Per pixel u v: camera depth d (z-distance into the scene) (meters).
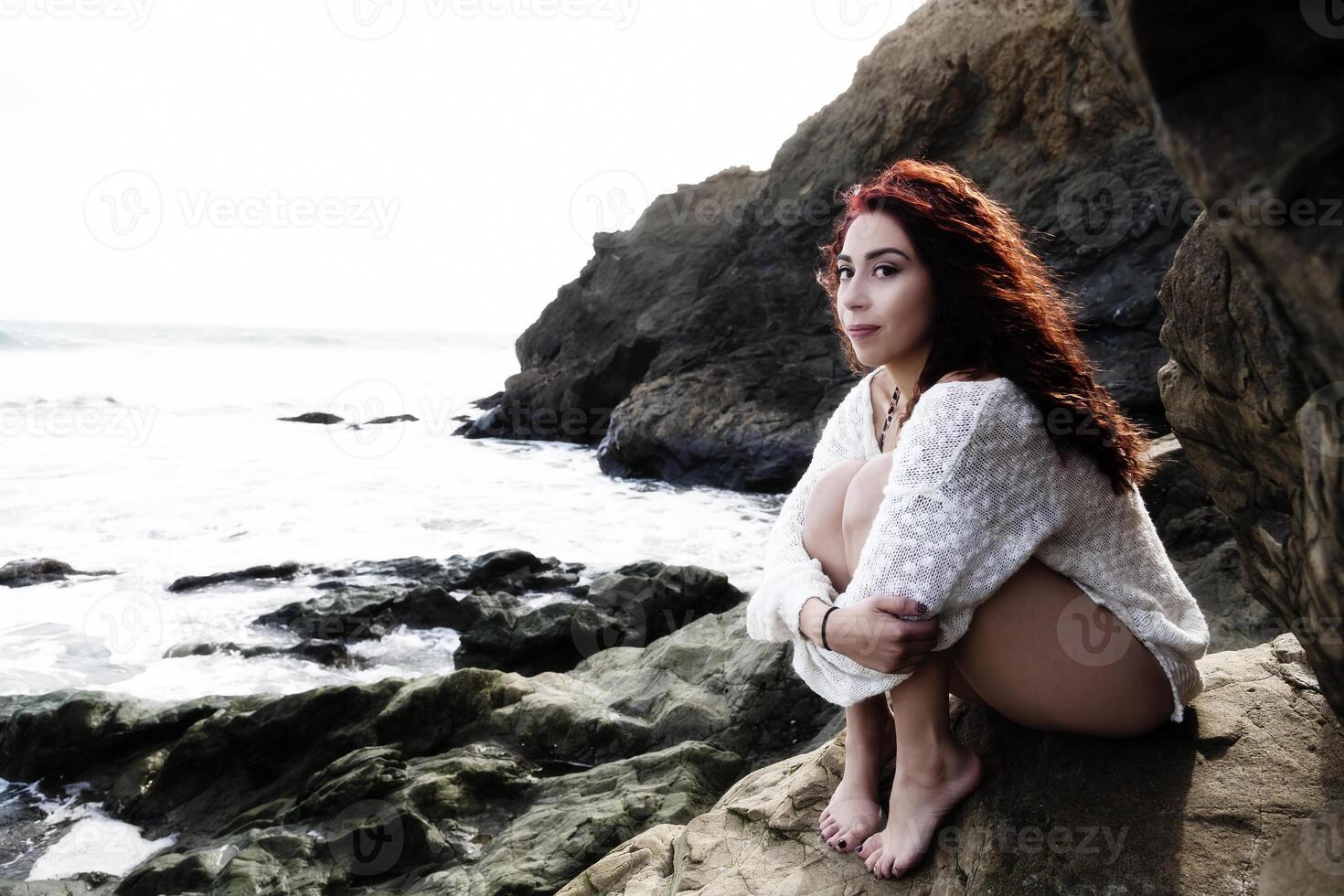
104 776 4.98
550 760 4.45
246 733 4.80
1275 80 1.02
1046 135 12.13
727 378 14.34
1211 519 5.64
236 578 8.08
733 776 4.00
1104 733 1.96
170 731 5.17
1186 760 1.94
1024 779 1.96
